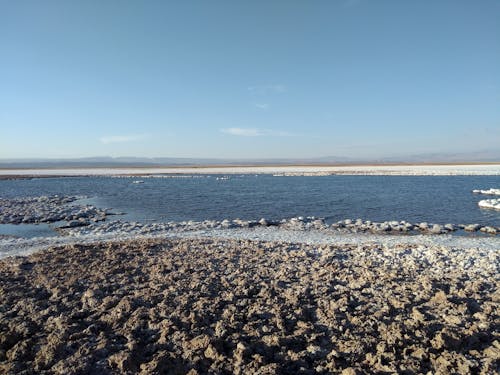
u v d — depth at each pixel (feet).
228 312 24.52
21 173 289.94
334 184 154.20
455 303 26.20
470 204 89.92
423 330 22.11
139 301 26.71
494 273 34.01
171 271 34.73
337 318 23.85
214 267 35.81
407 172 229.86
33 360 19.45
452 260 38.47
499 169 248.93
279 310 25.04
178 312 24.62
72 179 216.54
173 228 64.39
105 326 23.18
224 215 80.89
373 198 104.83
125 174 268.41
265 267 35.88
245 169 338.75
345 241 51.37
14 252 46.52
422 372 18.29
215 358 19.30
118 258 39.17
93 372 18.29
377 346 20.21
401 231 60.80
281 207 90.74
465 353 19.95
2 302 26.89
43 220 74.43
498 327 22.62
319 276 32.60
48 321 23.65
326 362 19.15
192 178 212.43
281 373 18.29
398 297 27.25
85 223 71.31
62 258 39.27
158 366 18.37
